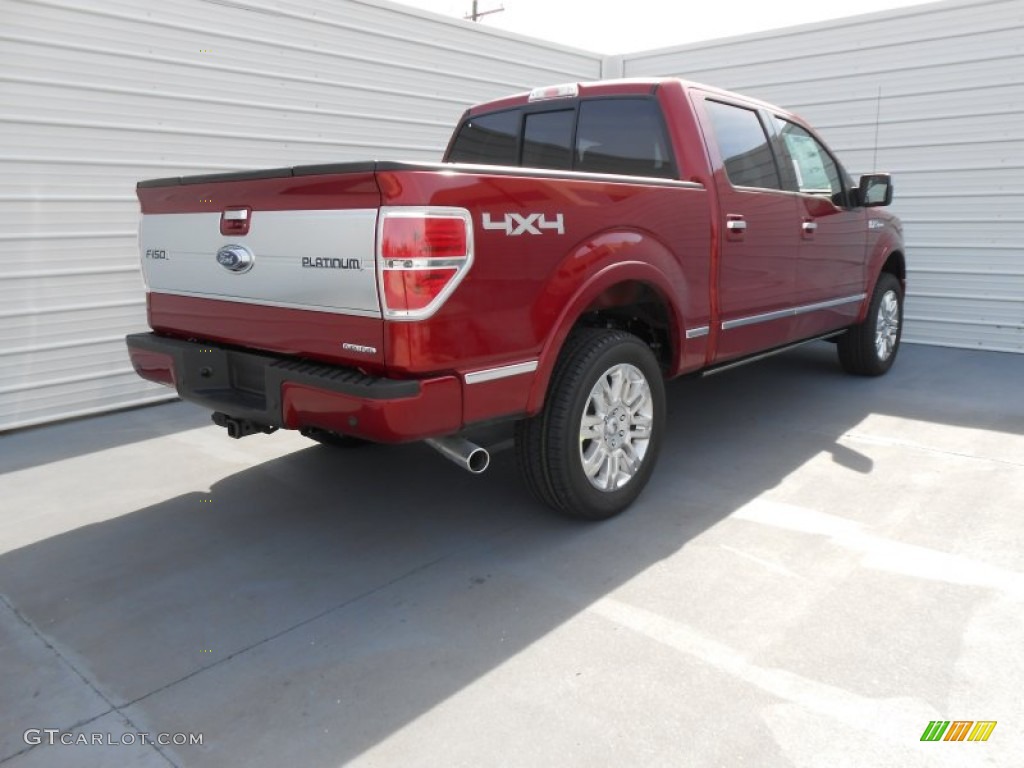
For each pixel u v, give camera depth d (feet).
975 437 15.24
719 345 13.19
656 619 8.81
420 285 8.14
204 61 18.80
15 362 16.79
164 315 11.61
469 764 6.62
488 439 15.78
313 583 9.87
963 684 7.53
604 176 10.41
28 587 9.87
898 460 13.93
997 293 24.13
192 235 10.50
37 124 16.35
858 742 6.77
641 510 11.88
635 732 6.96
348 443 14.75
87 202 17.37
